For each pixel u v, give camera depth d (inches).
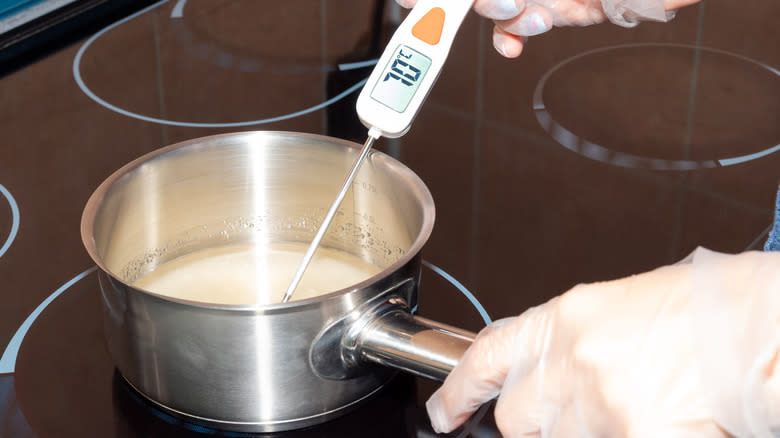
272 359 16.7
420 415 18.6
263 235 24.8
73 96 30.7
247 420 17.6
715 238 24.2
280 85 32.0
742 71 33.2
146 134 28.7
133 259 22.7
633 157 28.1
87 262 23.1
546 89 32.2
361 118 21.1
